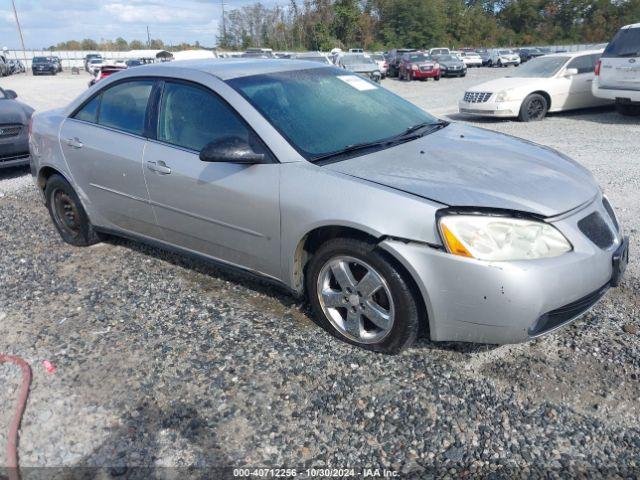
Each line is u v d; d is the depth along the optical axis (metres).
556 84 11.27
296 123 3.29
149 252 4.58
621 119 11.03
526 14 70.62
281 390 2.75
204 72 3.60
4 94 8.06
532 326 2.60
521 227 2.59
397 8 65.44
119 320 3.50
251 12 69.81
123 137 3.91
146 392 2.78
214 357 3.04
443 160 3.10
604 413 2.51
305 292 3.33
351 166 3.02
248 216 3.22
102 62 44.66
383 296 2.90
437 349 3.02
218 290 3.83
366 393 2.70
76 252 4.68
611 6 67.62
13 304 3.79
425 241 2.63
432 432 2.44
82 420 2.61
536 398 2.61
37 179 4.82
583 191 2.94
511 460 2.28
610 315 3.28
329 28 61.62
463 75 28.89
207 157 3.08
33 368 3.03
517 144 3.54
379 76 24.06
